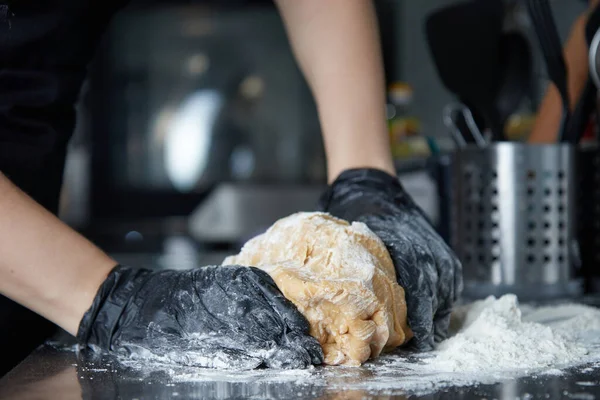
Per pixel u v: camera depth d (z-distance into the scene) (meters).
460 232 1.19
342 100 1.01
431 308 0.85
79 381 0.76
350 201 0.95
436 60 1.24
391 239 0.87
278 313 0.79
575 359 0.81
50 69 1.04
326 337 0.80
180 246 2.78
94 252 0.85
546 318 0.99
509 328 0.86
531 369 0.78
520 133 1.82
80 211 2.88
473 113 1.25
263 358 0.79
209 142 2.91
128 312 0.83
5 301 1.01
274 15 2.85
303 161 2.92
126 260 2.12
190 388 0.74
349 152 1.00
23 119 1.03
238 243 2.69
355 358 0.79
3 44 1.00
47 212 0.85
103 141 2.86
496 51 1.22
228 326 0.79
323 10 1.05
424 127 3.09
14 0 0.99
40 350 0.87
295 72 2.88
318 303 0.79
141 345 0.82
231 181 2.93
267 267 0.82
